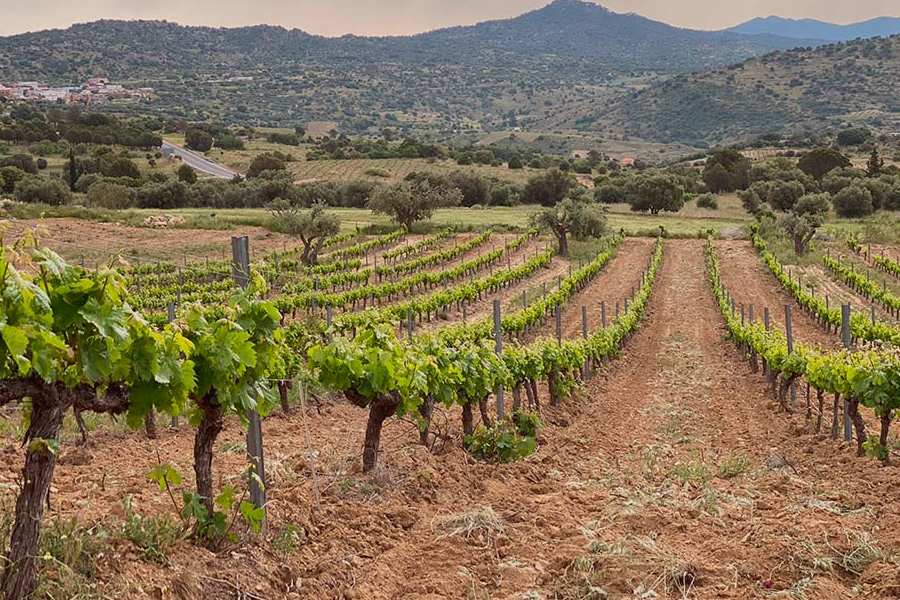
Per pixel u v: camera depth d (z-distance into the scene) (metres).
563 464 10.23
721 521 7.55
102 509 6.09
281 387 11.59
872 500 8.26
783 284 37.53
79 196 65.25
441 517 7.17
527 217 64.94
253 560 5.52
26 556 4.19
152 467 8.12
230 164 110.38
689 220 69.81
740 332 21.61
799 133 196.00
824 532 6.84
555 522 7.39
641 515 7.62
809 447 11.40
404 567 6.17
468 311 31.12
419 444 9.92
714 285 37.25
